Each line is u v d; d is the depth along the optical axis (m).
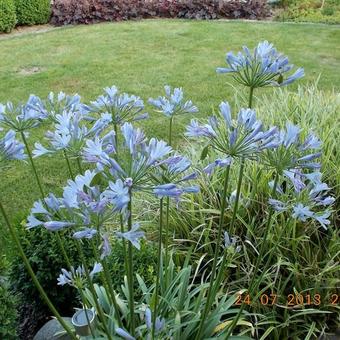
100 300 2.35
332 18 10.03
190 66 7.57
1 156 1.67
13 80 7.19
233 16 10.62
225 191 1.82
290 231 2.88
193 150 3.57
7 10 9.69
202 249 3.05
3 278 2.59
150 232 3.16
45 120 1.97
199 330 2.07
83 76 7.29
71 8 10.26
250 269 2.83
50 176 4.76
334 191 3.19
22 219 3.04
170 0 10.68
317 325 2.89
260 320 2.77
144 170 1.52
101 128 1.81
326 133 3.43
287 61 1.81
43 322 3.12
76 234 1.48
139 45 8.67
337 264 2.92
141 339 2.00
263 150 1.76
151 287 2.45
